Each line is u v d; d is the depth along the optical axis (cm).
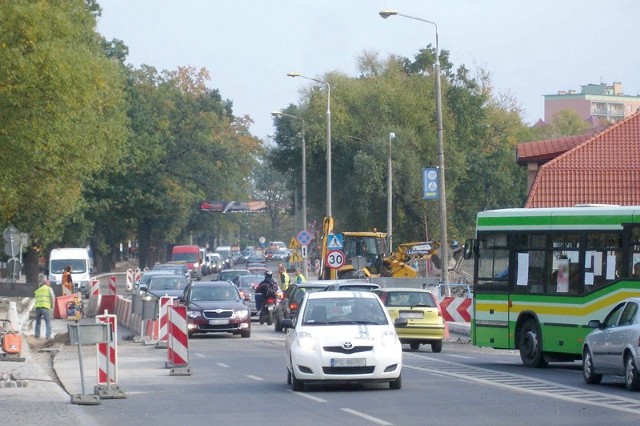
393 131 10425
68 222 10700
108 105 6725
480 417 2256
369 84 11000
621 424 2117
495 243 3903
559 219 3647
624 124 7556
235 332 5375
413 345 4778
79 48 5194
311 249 12975
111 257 15750
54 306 7381
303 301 2997
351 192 10712
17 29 4803
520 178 12112
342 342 2789
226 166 15325
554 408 2423
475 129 12075
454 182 11006
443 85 11212
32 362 4188
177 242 18038
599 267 3500
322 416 2311
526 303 3741
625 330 2822
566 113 18400
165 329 4925
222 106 15825
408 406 2483
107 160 7100
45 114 4947
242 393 2870
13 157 5022
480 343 3938
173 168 14712
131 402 2722
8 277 8644
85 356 4431
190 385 3142
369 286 4884
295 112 11431
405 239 10956
